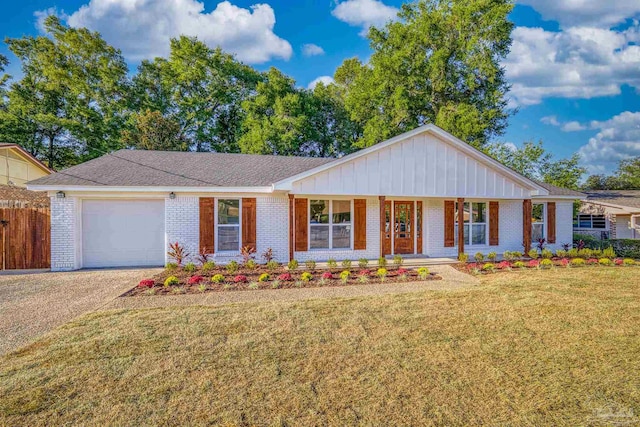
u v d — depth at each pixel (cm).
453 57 2628
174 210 1190
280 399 357
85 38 2891
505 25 2403
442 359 450
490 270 1075
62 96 2886
